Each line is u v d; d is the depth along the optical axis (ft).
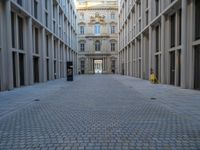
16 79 62.03
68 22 152.76
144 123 22.29
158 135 18.44
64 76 135.44
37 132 19.62
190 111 27.48
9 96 43.37
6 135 18.92
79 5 212.23
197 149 15.46
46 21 96.32
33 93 48.32
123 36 164.45
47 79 98.89
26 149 15.72
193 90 49.32
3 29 53.83
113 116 25.45
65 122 22.97
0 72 52.95
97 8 212.02
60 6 120.57
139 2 104.22
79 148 15.75
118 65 203.00
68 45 150.30
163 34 67.51
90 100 37.65
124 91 50.67
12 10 59.98
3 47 53.72
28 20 70.44
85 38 212.84
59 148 15.80
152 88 55.77
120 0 181.88
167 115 25.70
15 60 61.57
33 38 77.82
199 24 48.49
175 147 15.80
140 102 35.01
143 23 94.22
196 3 49.75
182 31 52.13
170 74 65.77
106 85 68.54
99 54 211.00
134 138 17.75
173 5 57.62
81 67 213.66
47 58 98.43
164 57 67.87
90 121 23.24
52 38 101.40
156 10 78.02
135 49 114.42
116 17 212.43
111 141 17.11
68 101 36.81
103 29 212.84
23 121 23.58
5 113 27.58
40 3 83.82
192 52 50.80
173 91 48.37
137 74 112.47
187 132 19.20
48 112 28.04
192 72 51.11
